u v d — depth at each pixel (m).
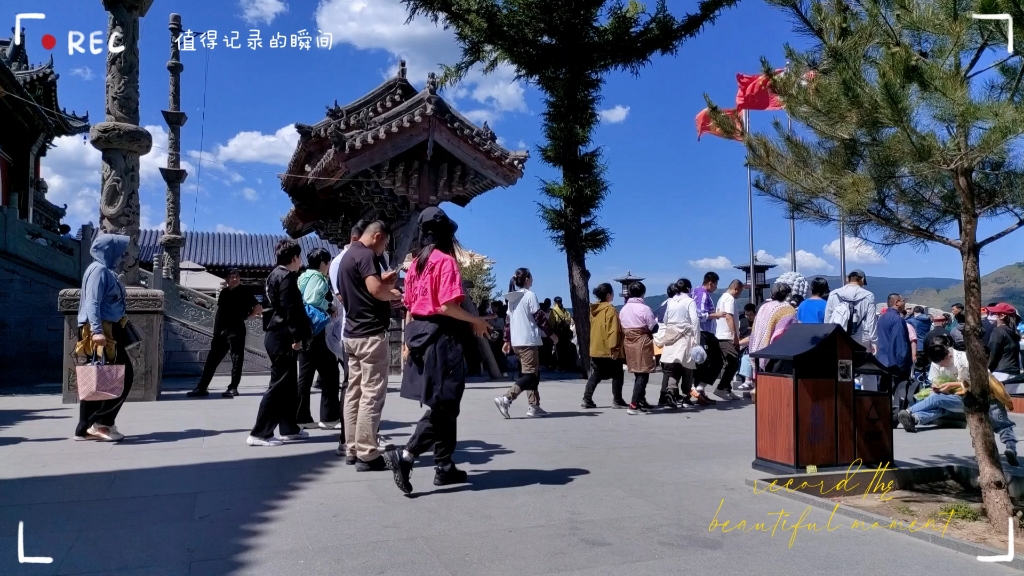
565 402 10.61
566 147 14.32
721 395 11.48
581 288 14.84
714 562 3.67
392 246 14.24
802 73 4.75
